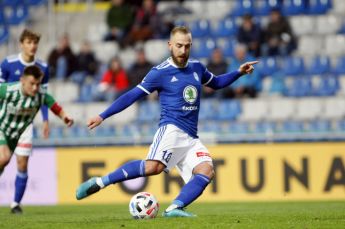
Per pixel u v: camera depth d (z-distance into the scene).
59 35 78.75
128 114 63.22
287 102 62.81
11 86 29.41
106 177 26.86
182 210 26.97
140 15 72.12
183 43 26.48
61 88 67.69
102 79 65.56
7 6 80.38
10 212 38.62
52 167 52.03
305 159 49.81
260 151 50.12
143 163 26.78
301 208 38.00
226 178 50.31
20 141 36.38
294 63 66.88
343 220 26.19
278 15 67.94
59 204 50.53
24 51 35.53
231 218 27.44
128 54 71.44
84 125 63.41
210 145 50.59
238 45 67.00
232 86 62.84
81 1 81.50
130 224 24.69
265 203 46.06
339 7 73.94
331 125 59.31
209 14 75.62
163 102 27.28
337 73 67.06
